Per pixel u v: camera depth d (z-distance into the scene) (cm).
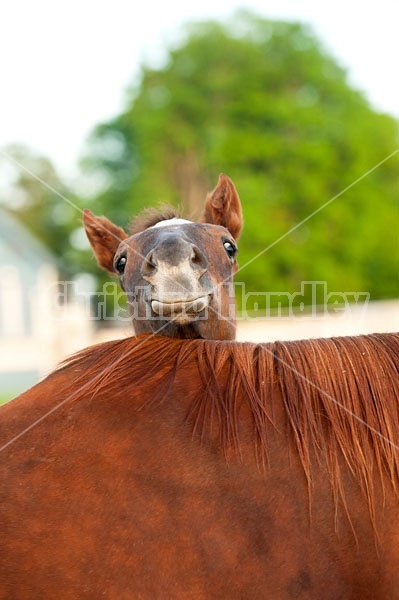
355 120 2830
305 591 174
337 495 181
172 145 2986
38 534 173
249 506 178
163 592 171
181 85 3008
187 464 182
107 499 177
